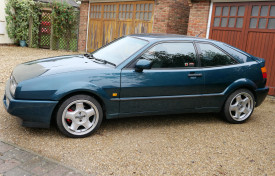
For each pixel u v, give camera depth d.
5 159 3.11
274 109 6.48
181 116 5.43
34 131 4.06
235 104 5.05
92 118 4.19
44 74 3.79
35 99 3.65
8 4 15.38
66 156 3.38
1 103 5.23
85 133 3.98
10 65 9.50
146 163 3.38
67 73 3.83
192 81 4.55
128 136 4.18
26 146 3.56
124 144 3.88
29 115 3.68
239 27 8.47
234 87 4.89
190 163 3.47
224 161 3.60
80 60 4.50
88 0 14.49
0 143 3.50
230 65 4.93
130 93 4.14
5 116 4.56
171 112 4.58
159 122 4.97
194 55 4.65
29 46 16.20
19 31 16.12
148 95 4.28
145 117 5.20
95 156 3.45
